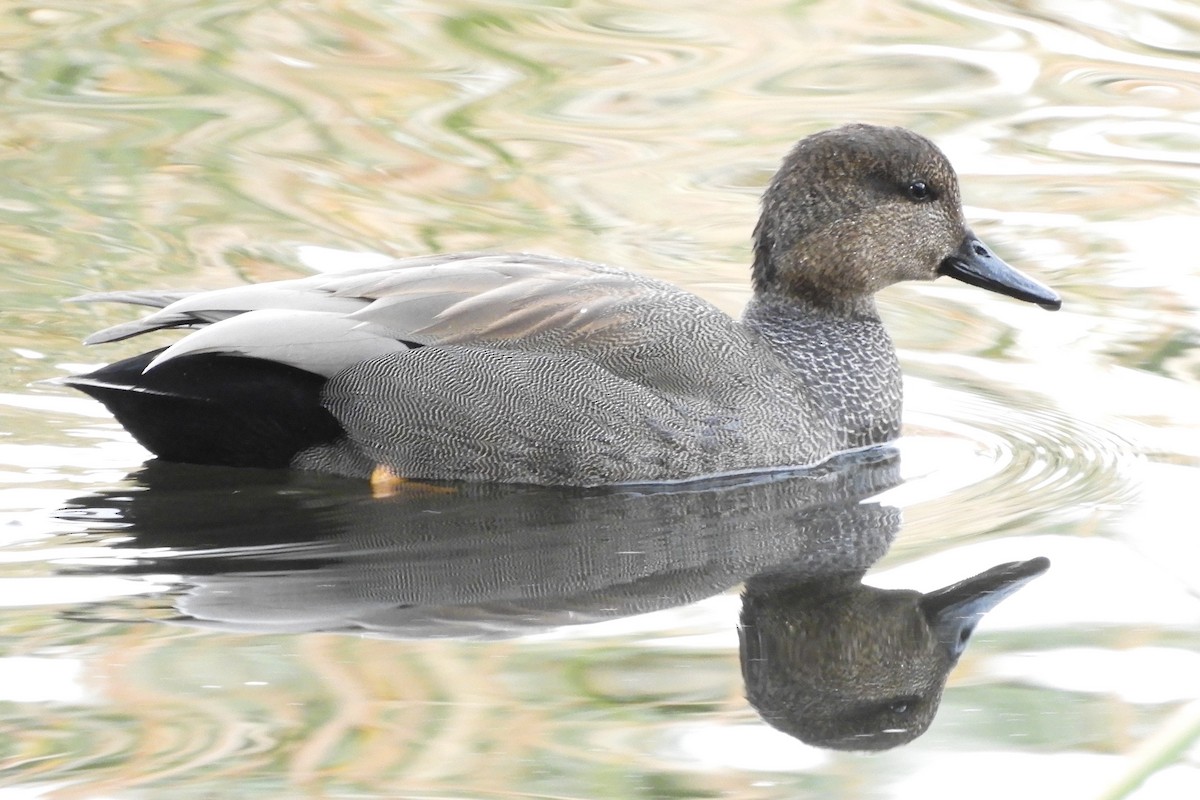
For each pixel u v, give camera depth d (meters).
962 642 9.59
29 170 17.34
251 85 19.55
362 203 16.92
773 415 12.66
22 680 8.84
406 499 11.87
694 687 8.95
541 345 12.18
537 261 12.92
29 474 11.98
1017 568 10.56
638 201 17.22
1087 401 13.62
